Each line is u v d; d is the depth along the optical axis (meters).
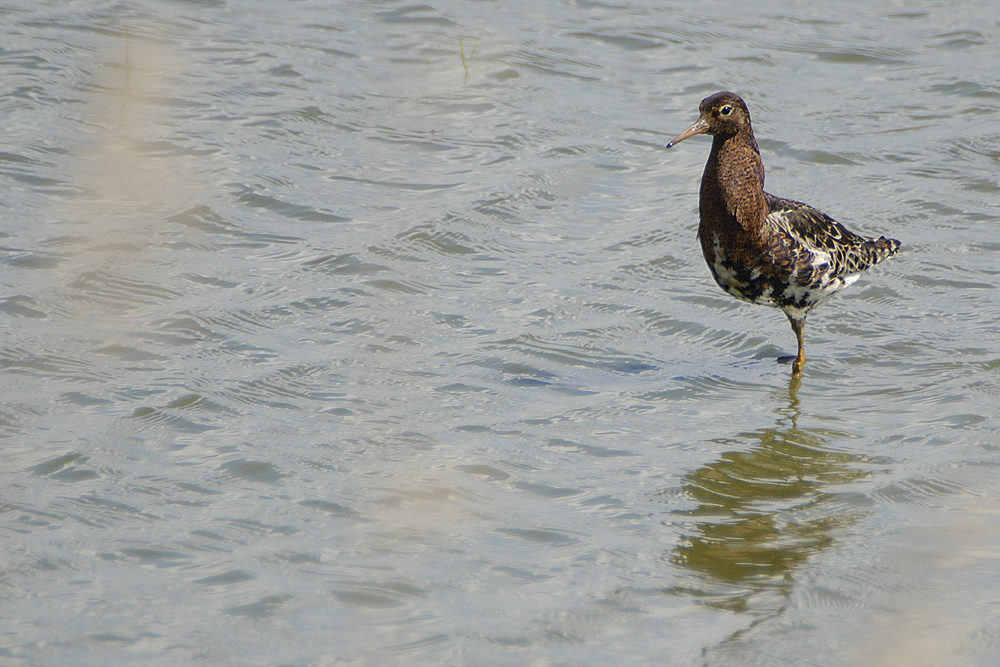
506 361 13.02
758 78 22.09
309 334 13.29
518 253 15.71
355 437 11.16
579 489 10.48
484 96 20.66
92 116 18.55
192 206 16.12
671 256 15.82
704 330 14.10
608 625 8.48
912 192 17.73
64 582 8.68
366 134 19.00
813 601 8.82
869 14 25.69
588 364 13.14
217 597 8.60
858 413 12.16
